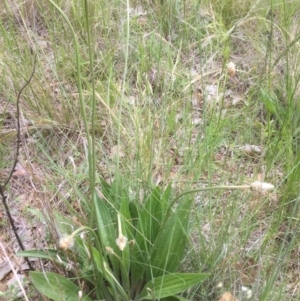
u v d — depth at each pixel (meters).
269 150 0.69
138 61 0.89
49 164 0.72
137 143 0.61
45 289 0.49
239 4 1.03
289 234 0.62
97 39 0.95
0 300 0.54
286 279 0.57
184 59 0.89
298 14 0.99
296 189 0.63
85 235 0.55
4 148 0.75
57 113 0.79
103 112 0.78
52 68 0.81
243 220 0.59
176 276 0.49
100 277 0.50
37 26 1.01
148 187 0.59
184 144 0.70
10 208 0.67
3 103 0.83
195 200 0.61
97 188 0.66
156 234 0.54
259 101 0.81
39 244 0.58
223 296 0.44
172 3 0.97
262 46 0.91
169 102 0.75
